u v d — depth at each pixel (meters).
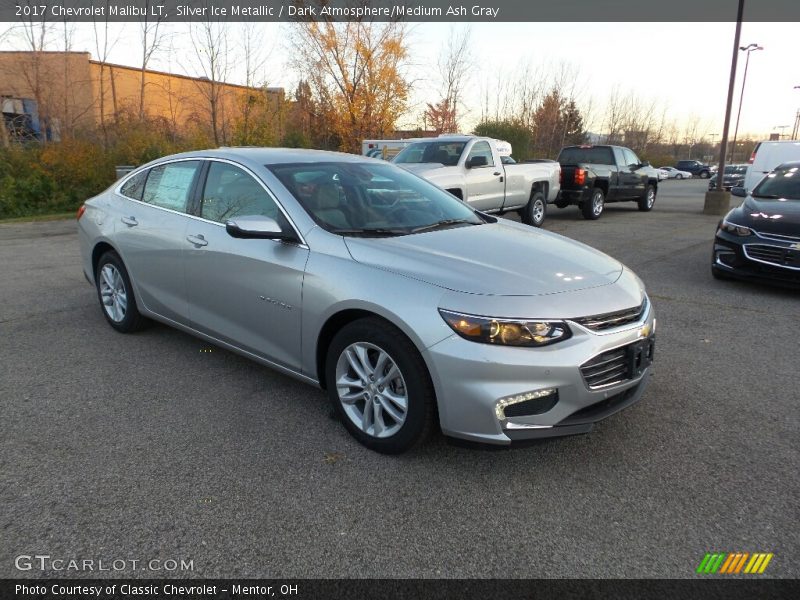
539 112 38.50
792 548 2.40
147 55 19.94
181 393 3.81
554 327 2.72
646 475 2.93
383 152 18.83
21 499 2.65
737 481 2.88
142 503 2.64
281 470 2.93
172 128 20.84
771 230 6.53
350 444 3.19
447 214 4.04
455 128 32.03
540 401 2.72
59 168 15.32
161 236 4.24
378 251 3.13
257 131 20.56
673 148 79.44
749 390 3.99
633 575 2.25
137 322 4.87
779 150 14.99
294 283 3.30
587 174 13.40
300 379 3.50
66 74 18.67
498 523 2.55
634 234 11.45
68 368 4.21
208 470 2.92
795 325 5.50
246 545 2.38
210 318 3.98
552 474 2.93
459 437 2.76
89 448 3.11
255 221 3.29
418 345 2.76
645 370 3.18
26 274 7.36
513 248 3.37
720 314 5.87
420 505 2.66
